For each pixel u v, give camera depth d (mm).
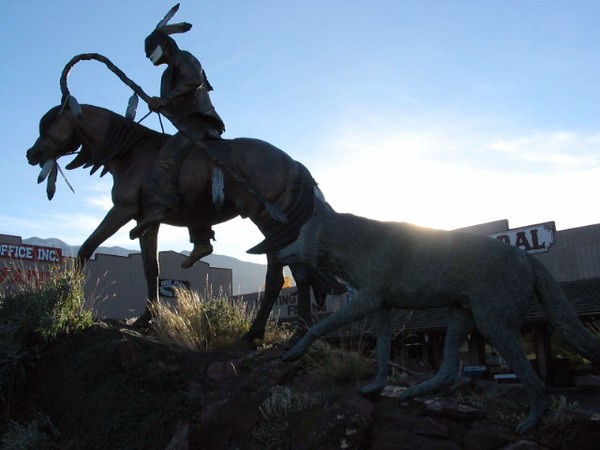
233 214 7656
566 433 5141
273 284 7098
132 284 31125
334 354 6258
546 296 5441
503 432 5137
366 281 5527
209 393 6098
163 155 7328
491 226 21984
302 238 5789
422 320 16141
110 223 7574
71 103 7859
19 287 7582
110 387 6332
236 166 7004
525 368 5199
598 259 19500
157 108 7445
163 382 6359
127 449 5855
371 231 5598
